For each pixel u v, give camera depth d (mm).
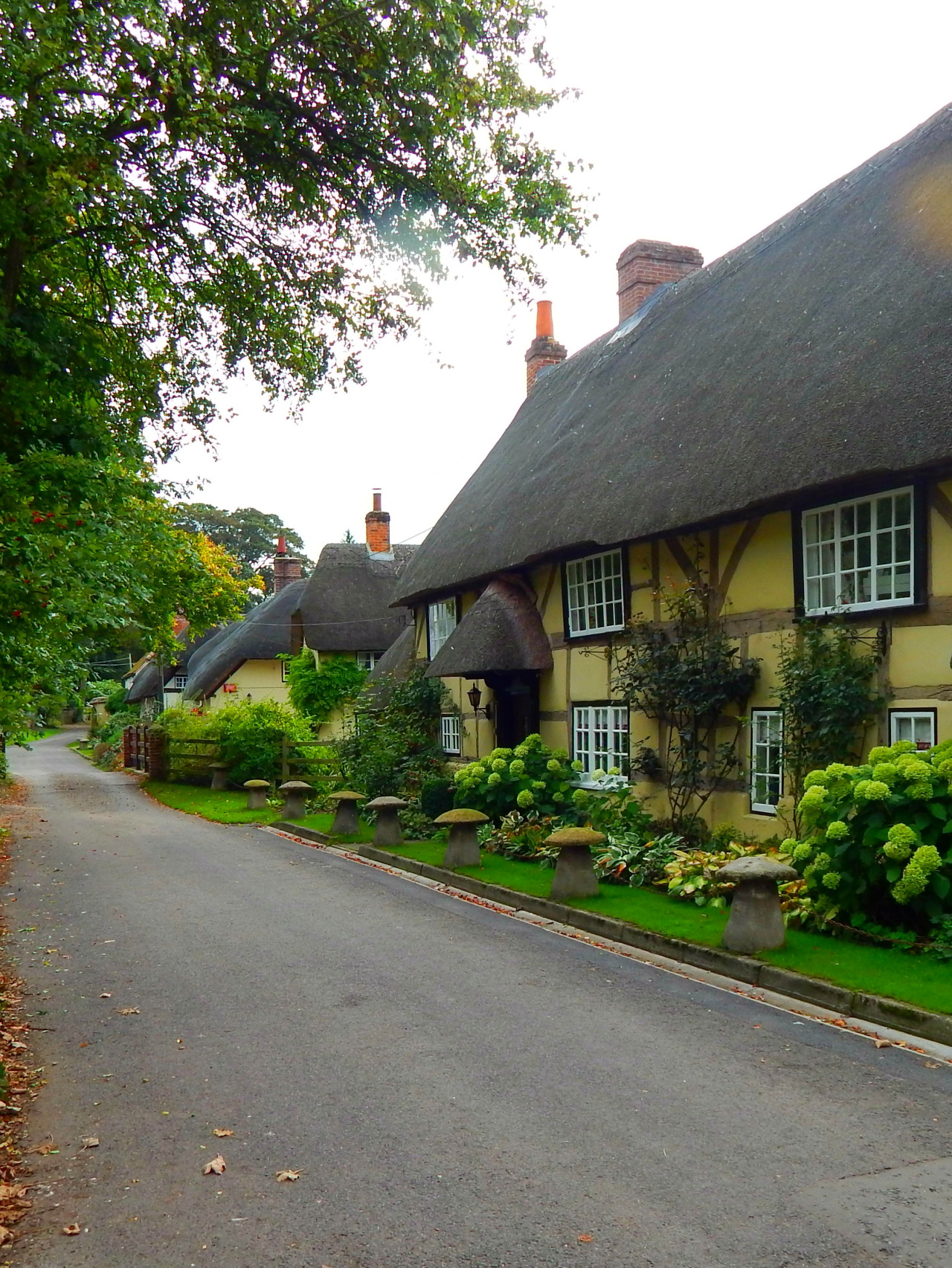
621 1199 3840
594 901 9281
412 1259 3441
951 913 6973
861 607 9141
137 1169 4180
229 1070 5312
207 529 62188
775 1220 3658
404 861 12156
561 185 9648
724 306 14250
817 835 7910
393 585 32531
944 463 7883
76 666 9773
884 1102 4770
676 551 11828
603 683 13344
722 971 7188
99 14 7000
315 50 8695
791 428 9773
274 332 10656
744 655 10734
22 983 7152
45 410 8117
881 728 8875
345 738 20375
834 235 12570
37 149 7137
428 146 9352
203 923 9055
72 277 9781
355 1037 5812
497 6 8680
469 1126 4543
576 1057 5449
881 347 9414
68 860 12992
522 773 13398
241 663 34281
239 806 19562
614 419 14797
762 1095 4867
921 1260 3387
